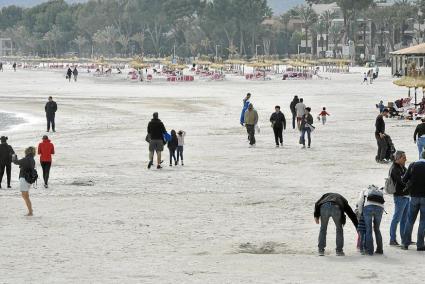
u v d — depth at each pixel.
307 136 112.12
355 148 103.81
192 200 64.75
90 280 37.56
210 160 93.56
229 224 53.78
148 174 81.81
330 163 88.69
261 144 110.88
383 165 86.38
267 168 85.44
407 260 41.94
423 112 146.75
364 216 43.34
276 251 45.06
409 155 92.44
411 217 44.41
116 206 62.00
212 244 47.06
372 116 157.25
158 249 45.56
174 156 89.06
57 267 40.66
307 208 60.06
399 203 45.06
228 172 82.75
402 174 44.94
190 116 166.88
